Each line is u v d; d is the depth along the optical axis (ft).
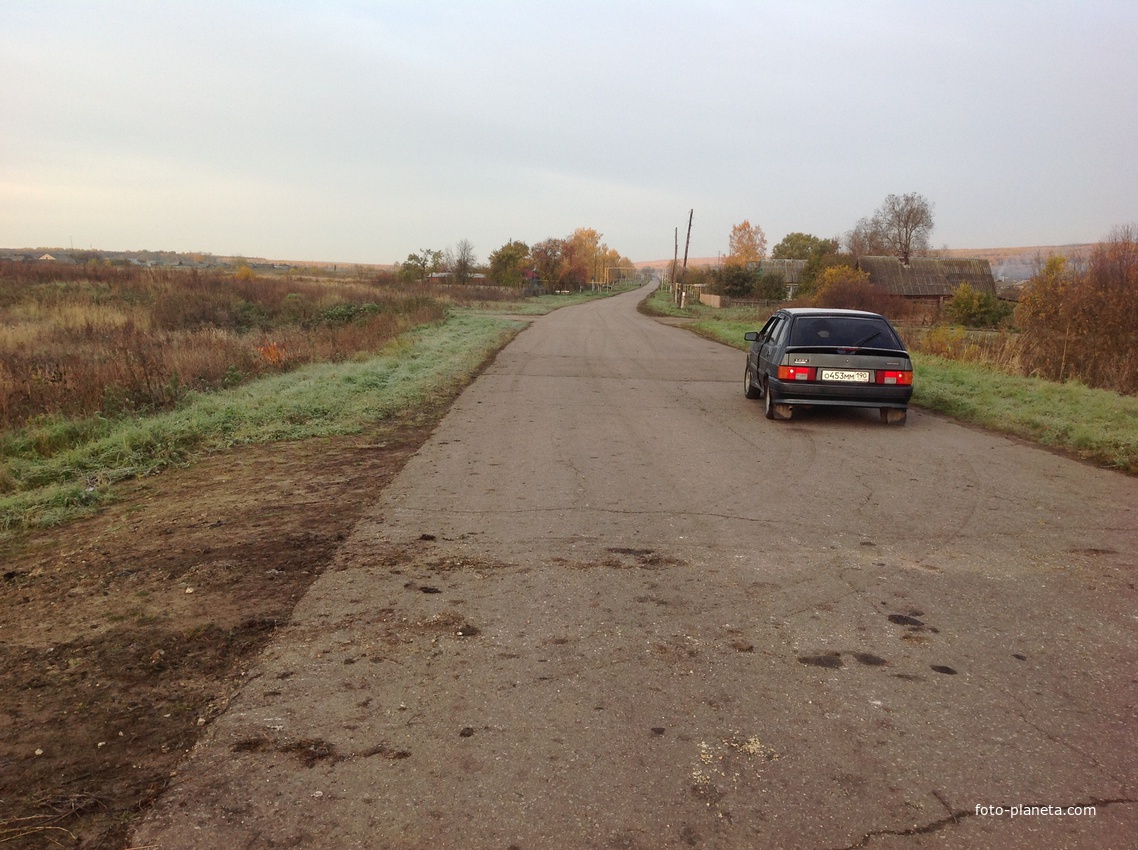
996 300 153.58
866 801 8.86
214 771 9.38
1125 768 9.55
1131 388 49.32
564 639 12.99
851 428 34.27
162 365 40.88
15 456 28.25
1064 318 55.88
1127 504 21.95
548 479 24.40
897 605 14.57
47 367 39.45
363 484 23.76
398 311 102.99
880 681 11.68
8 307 84.74
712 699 11.10
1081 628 13.64
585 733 10.19
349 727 10.32
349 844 8.13
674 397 44.01
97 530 19.43
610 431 32.94
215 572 16.02
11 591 15.30
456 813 8.60
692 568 16.42
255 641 12.91
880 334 35.78
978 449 29.86
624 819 8.51
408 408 38.73
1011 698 11.21
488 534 18.66
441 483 23.86
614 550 17.54
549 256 339.36
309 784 9.12
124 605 14.43
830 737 10.16
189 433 30.37
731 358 69.05
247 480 24.43
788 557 17.20
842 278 153.28
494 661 12.19
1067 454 29.07
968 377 48.34
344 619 13.73
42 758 9.69
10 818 8.55
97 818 8.56
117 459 27.09
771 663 12.21
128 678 11.71
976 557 17.34
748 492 22.97
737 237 345.10
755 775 9.32
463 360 59.88
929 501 22.12
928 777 9.32
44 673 11.89
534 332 98.84
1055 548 18.02
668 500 21.98
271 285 121.49
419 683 11.49
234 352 50.85
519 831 8.31
